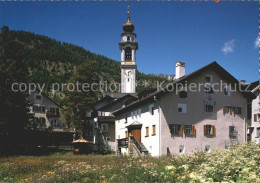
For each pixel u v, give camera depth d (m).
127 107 46.09
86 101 58.56
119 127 50.31
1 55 46.69
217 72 41.03
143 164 21.25
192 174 12.56
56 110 68.44
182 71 44.69
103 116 59.81
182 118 38.31
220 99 40.84
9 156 38.28
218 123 40.19
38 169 21.75
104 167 19.67
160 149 36.66
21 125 44.12
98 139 59.59
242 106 42.28
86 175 16.33
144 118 41.44
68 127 60.62
